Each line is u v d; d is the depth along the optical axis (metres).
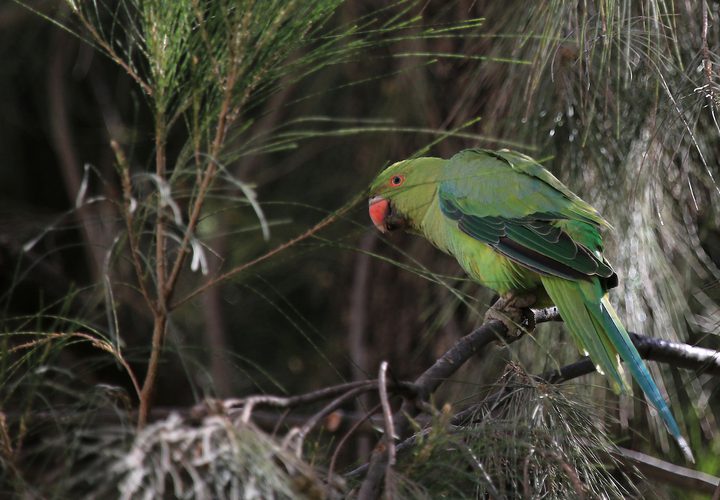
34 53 9.90
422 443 3.26
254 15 3.23
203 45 3.31
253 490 2.53
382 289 9.14
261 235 9.76
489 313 6.04
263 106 9.93
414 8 7.89
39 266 9.73
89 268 9.88
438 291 7.75
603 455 4.37
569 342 6.00
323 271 9.91
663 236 5.38
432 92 8.08
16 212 10.04
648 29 4.89
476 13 6.95
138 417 3.39
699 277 5.88
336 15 8.60
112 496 2.72
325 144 9.84
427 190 6.58
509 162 5.93
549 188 5.83
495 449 3.52
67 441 3.12
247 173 9.77
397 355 8.90
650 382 4.97
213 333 9.45
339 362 9.56
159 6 3.26
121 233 3.36
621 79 5.33
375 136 9.30
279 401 3.12
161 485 2.45
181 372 9.80
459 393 6.46
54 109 9.74
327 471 3.08
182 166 3.40
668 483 6.17
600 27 5.15
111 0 8.30
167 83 3.29
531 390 4.13
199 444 2.67
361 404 3.93
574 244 5.54
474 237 6.06
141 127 9.85
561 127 5.75
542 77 5.52
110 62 10.01
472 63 6.70
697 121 5.05
